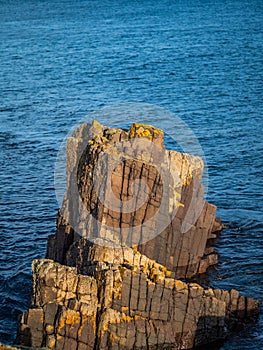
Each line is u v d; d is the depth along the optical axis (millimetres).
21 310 38031
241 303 35250
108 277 32531
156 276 33812
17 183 58406
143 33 153500
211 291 34594
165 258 39312
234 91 91062
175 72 106000
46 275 32219
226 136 70312
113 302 32344
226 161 62594
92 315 31516
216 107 82812
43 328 31156
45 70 111938
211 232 46406
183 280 40281
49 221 50094
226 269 41656
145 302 32719
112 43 139500
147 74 105250
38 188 57062
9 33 163000
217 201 52812
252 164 61719
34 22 185125
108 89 95562
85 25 173625
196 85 96000
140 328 31859
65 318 30938
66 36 153875
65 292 32156
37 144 69875
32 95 93000
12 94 94125
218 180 57750
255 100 85562
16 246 45969
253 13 183375
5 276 41688
